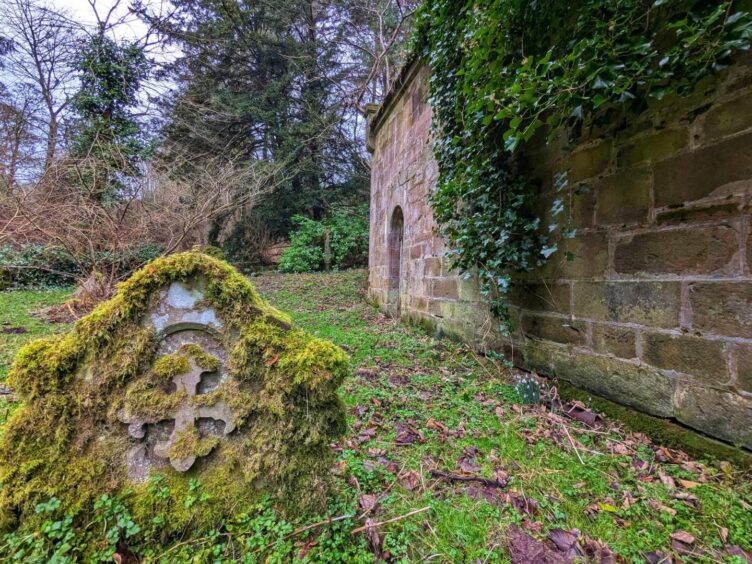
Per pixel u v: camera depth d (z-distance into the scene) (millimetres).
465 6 2914
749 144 1518
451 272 4035
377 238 7082
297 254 12414
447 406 2416
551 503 1495
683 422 1808
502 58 2422
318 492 1358
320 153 14273
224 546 1215
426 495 1514
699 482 1572
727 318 1613
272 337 1410
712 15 1319
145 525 1263
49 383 1293
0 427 1701
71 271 7938
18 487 1225
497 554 1232
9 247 7328
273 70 14195
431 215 4512
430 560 1211
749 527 1331
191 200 7688
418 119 4914
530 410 2338
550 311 2693
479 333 3531
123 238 5941
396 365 3275
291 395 1380
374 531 1308
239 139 13953
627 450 1848
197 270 1409
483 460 1799
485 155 2949
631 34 1697
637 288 2031
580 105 1833
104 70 9172
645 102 1736
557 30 2184
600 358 2273
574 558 1221
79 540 1200
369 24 11578
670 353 1862
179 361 1376
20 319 4734
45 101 9125
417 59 4766
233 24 12977
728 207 1598
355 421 2170
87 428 1312
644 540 1297
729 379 1610
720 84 1614
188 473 1344
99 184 6223
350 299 7594
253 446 1369
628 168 2062
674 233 1828
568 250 2508
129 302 1357
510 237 2863
